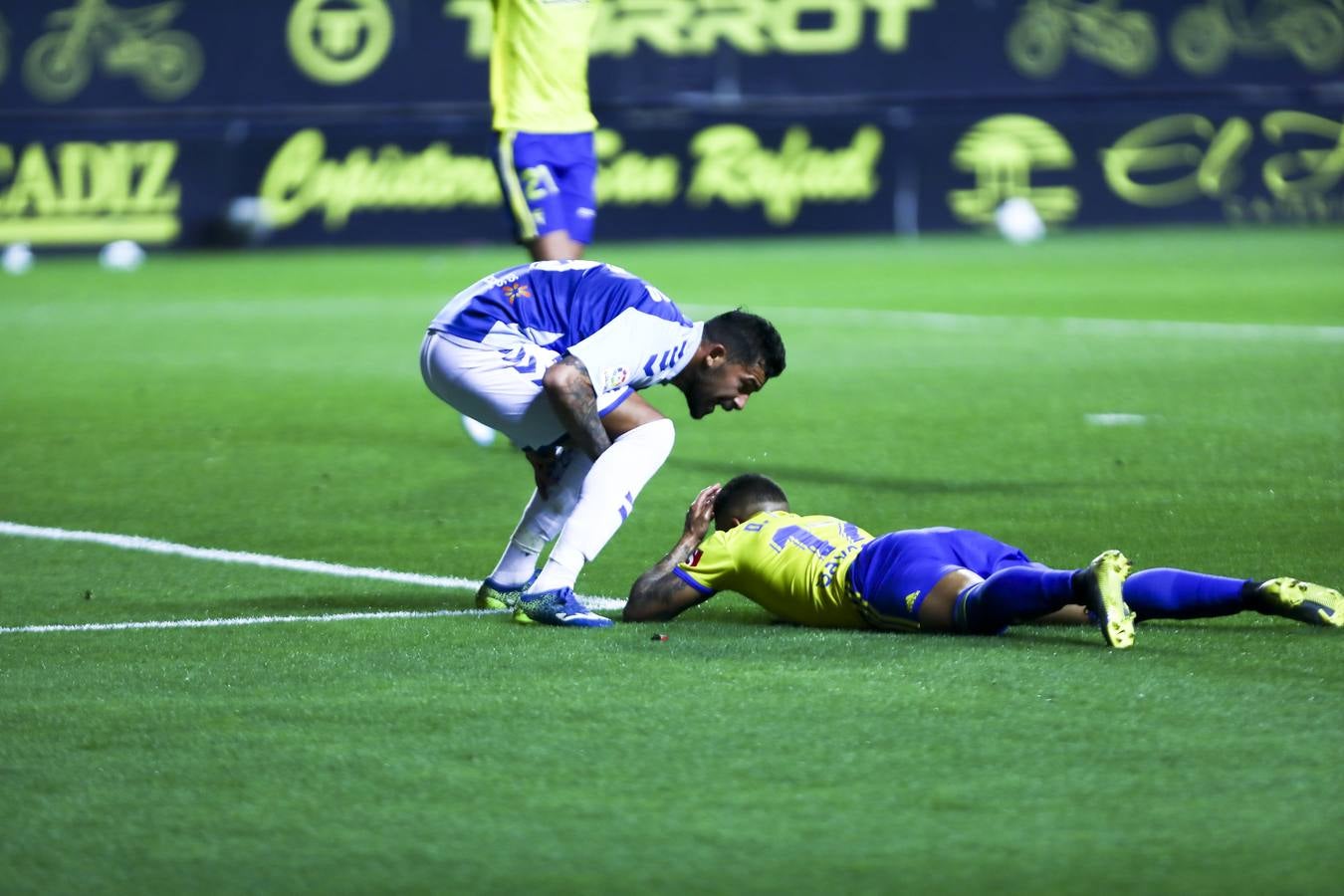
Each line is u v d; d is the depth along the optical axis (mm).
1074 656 12719
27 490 23156
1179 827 9125
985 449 25422
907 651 13000
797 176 79875
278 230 78000
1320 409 28969
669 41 78500
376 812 9547
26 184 75562
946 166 80375
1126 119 80688
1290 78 81250
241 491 22938
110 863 8867
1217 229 81188
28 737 11156
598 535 14594
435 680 12531
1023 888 8383
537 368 14938
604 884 8508
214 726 11359
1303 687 11758
